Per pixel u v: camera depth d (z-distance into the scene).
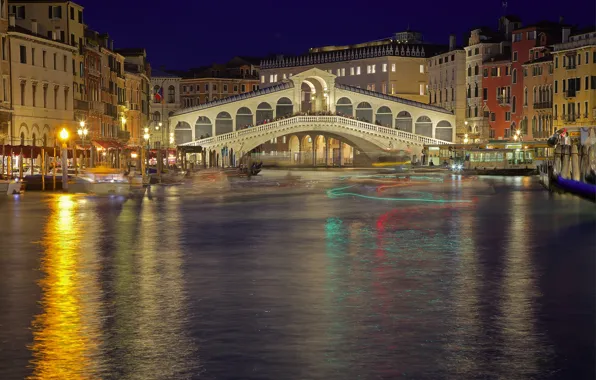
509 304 15.87
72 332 13.55
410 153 133.50
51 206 43.41
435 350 12.44
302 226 32.09
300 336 13.29
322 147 162.62
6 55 76.12
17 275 19.41
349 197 53.38
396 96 152.12
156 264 21.23
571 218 35.84
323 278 19.00
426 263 21.45
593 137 50.50
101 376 11.19
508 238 27.50
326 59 168.75
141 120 132.12
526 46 125.81
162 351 12.39
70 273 19.72
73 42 91.56
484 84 136.75
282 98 143.25
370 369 11.49
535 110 122.00
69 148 76.31
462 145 119.06
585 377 11.16
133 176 65.75
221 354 12.22
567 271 20.02
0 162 69.56
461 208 42.62
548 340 13.02
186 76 193.38
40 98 82.00
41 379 11.05
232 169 106.25
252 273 19.75
